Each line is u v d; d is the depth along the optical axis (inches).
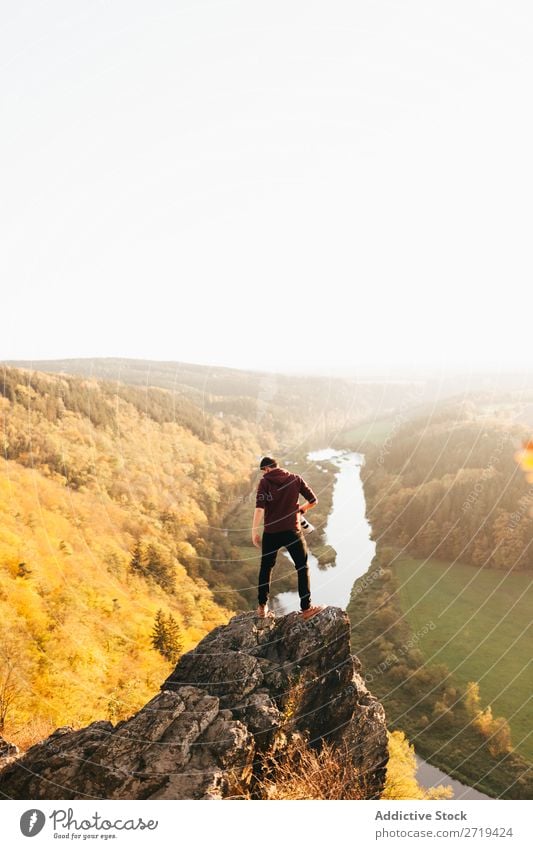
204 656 213.8
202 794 151.6
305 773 180.5
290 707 197.6
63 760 164.4
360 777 201.5
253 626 225.8
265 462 204.4
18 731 538.9
